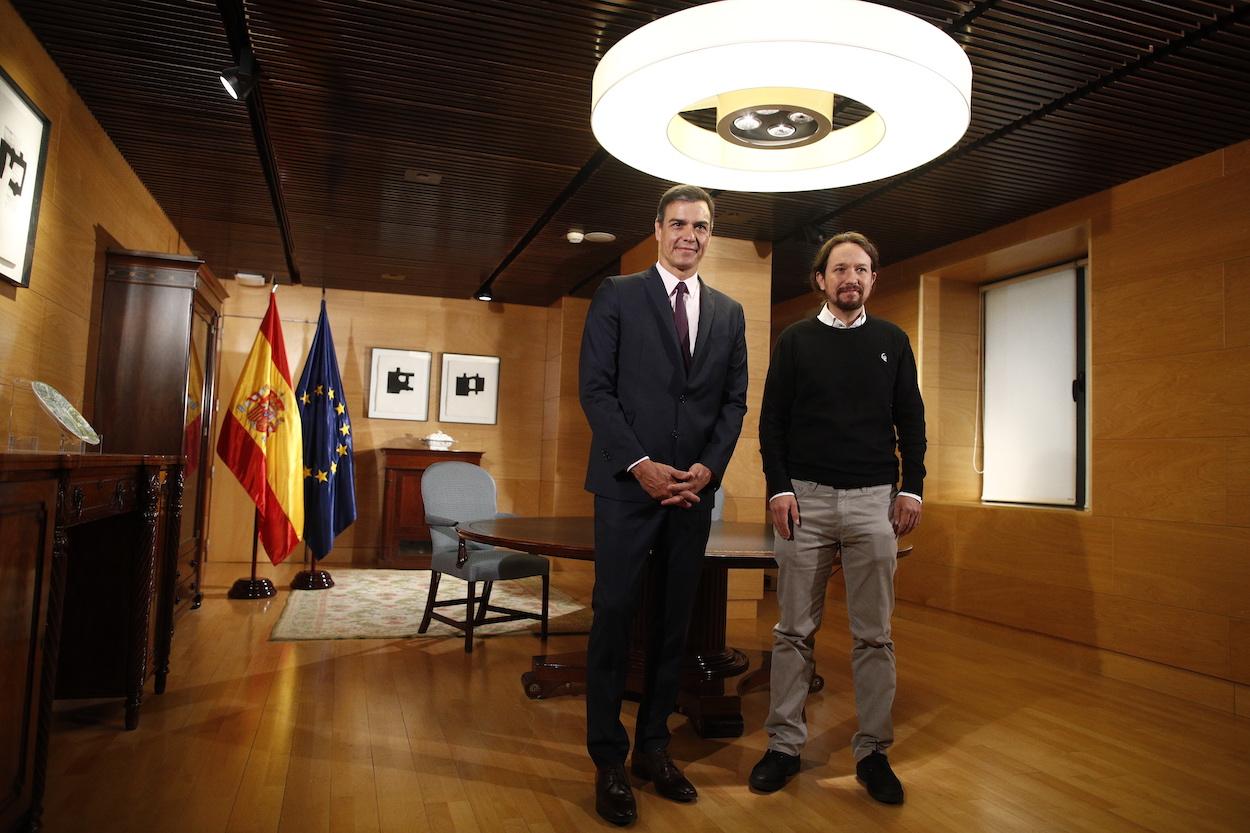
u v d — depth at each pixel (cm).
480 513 433
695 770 245
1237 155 360
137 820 196
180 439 412
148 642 276
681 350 220
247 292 725
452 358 780
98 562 272
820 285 251
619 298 223
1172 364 380
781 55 192
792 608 237
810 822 208
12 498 162
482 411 787
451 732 271
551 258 620
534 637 428
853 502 231
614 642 211
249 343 722
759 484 528
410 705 300
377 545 743
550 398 780
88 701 296
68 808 201
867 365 235
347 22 293
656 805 215
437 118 373
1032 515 448
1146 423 390
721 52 194
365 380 755
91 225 379
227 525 707
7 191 274
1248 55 296
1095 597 407
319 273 685
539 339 808
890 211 467
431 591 430
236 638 407
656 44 201
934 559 522
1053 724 307
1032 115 346
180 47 314
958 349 556
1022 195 436
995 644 463
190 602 483
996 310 552
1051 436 504
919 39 195
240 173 448
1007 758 264
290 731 267
